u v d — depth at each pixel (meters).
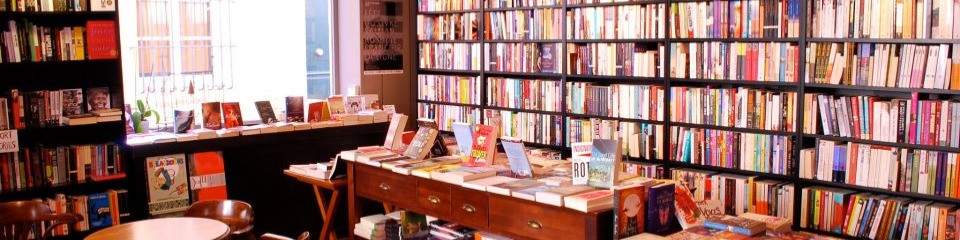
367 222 4.84
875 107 4.96
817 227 5.24
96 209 5.45
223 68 6.77
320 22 7.52
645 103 6.04
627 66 6.10
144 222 4.12
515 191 3.86
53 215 4.52
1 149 5.09
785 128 5.34
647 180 3.90
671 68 5.84
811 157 5.23
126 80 6.23
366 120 6.45
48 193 5.43
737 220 3.54
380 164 4.66
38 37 5.15
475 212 4.11
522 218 3.85
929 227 4.79
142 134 5.83
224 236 3.89
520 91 6.85
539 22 6.61
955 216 4.68
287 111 6.16
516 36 6.79
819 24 5.10
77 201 5.37
